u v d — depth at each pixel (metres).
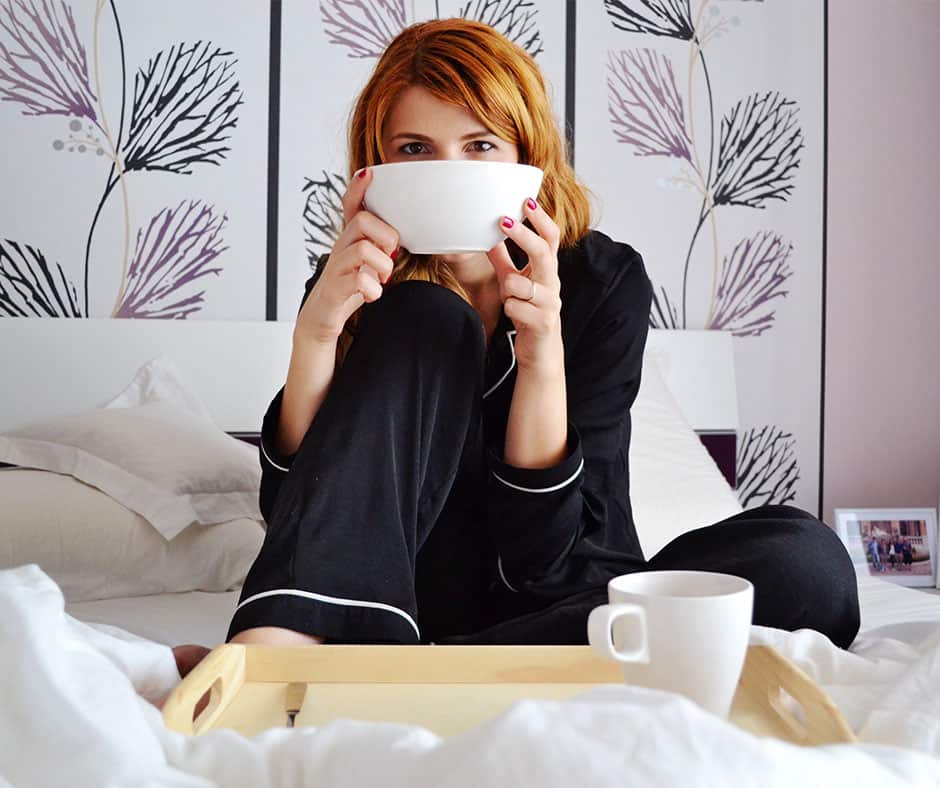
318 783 0.58
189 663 1.01
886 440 3.09
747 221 2.97
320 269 1.58
